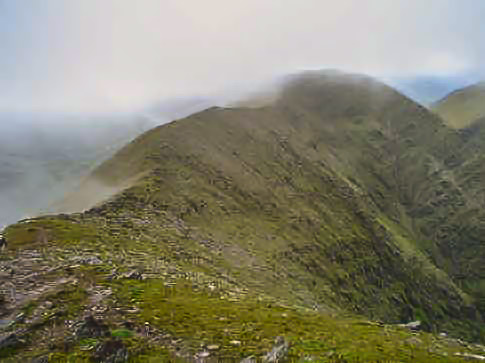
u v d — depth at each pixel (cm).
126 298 3688
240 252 10531
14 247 5784
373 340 3272
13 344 2673
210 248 9500
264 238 12975
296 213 16812
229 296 4556
